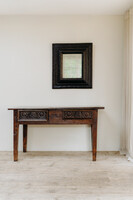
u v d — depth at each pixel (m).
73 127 3.06
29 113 2.58
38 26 3.01
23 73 3.04
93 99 3.04
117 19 3.00
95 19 3.00
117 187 1.93
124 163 2.56
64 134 3.07
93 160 2.64
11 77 3.04
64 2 2.56
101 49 3.01
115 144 3.08
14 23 3.01
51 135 3.08
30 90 3.04
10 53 3.02
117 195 1.78
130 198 1.73
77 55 2.98
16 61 3.03
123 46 2.99
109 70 3.02
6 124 3.07
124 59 2.91
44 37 3.02
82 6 2.69
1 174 2.22
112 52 3.01
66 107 2.83
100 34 3.01
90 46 2.96
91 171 2.31
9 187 1.93
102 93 3.04
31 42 3.02
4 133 3.08
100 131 3.07
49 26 3.01
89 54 2.97
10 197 1.75
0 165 2.49
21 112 2.58
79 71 3.00
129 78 2.77
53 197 1.75
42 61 3.04
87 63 2.97
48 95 3.05
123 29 2.99
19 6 2.69
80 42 3.02
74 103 3.04
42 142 3.07
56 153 2.97
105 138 3.07
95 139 2.62
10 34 3.02
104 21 3.00
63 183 2.01
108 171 2.31
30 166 2.46
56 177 2.15
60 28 3.01
